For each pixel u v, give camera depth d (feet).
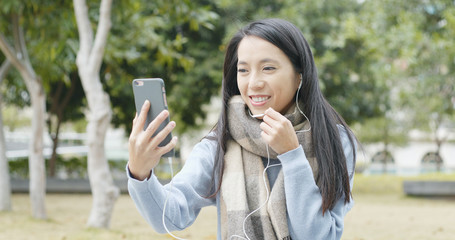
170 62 28.76
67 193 40.68
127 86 38.52
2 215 23.67
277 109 5.71
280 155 5.28
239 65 5.68
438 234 21.72
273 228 5.43
